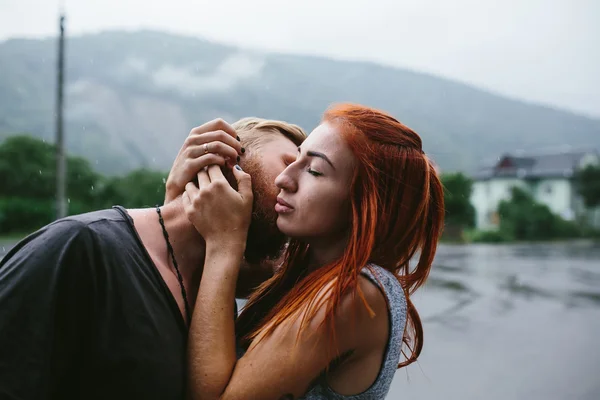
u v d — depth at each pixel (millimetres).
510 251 31516
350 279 1225
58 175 16359
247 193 1377
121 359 1168
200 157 1399
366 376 1264
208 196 1337
